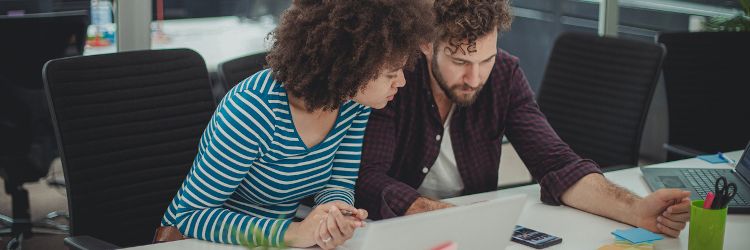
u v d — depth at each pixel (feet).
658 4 15.15
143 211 7.76
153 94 7.78
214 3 12.76
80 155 7.34
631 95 10.18
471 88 7.18
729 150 11.69
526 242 6.40
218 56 12.31
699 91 11.47
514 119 8.13
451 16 6.79
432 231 5.11
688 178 8.19
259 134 6.04
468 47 6.86
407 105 7.86
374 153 7.59
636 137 10.13
